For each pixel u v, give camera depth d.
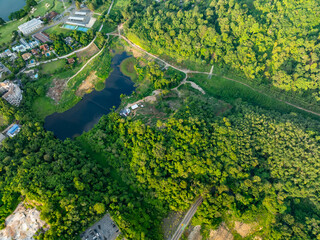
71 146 180.88
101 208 142.62
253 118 177.25
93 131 194.00
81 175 158.00
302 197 145.75
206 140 165.50
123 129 186.50
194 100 199.75
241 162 155.62
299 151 155.62
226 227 146.12
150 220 146.00
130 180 164.00
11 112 198.50
